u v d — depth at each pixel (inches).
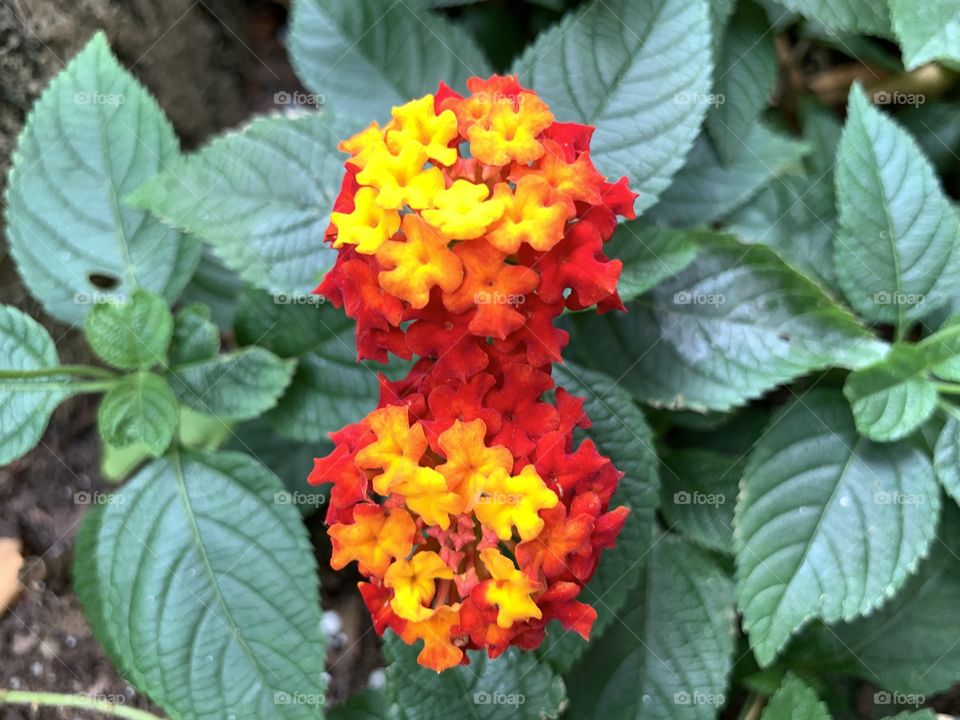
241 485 5.7
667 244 5.6
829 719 5.6
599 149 5.7
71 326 7.1
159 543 5.6
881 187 5.6
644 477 5.7
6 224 6.5
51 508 7.0
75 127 5.9
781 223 6.4
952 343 5.4
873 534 5.4
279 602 5.5
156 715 6.6
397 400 4.8
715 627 6.1
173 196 5.7
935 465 5.4
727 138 6.4
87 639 6.8
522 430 4.6
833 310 5.5
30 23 6.4
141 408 5.6
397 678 5.5
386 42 6.3
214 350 5.8
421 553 4.5
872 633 6.2
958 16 5.5
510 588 4.4
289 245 5.7
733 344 5.7
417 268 4.4
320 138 5.8
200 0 8.0
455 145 4.8
